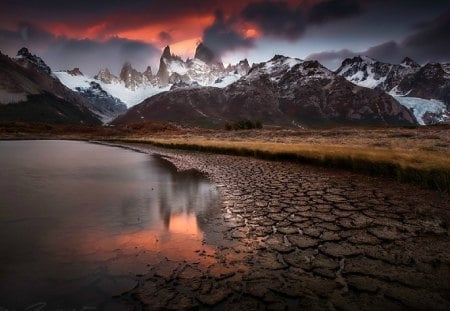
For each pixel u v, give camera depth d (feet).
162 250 23.27
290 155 79.77
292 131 218.79
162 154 118.42
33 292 17.47
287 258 21.34
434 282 17.53
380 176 53.31
